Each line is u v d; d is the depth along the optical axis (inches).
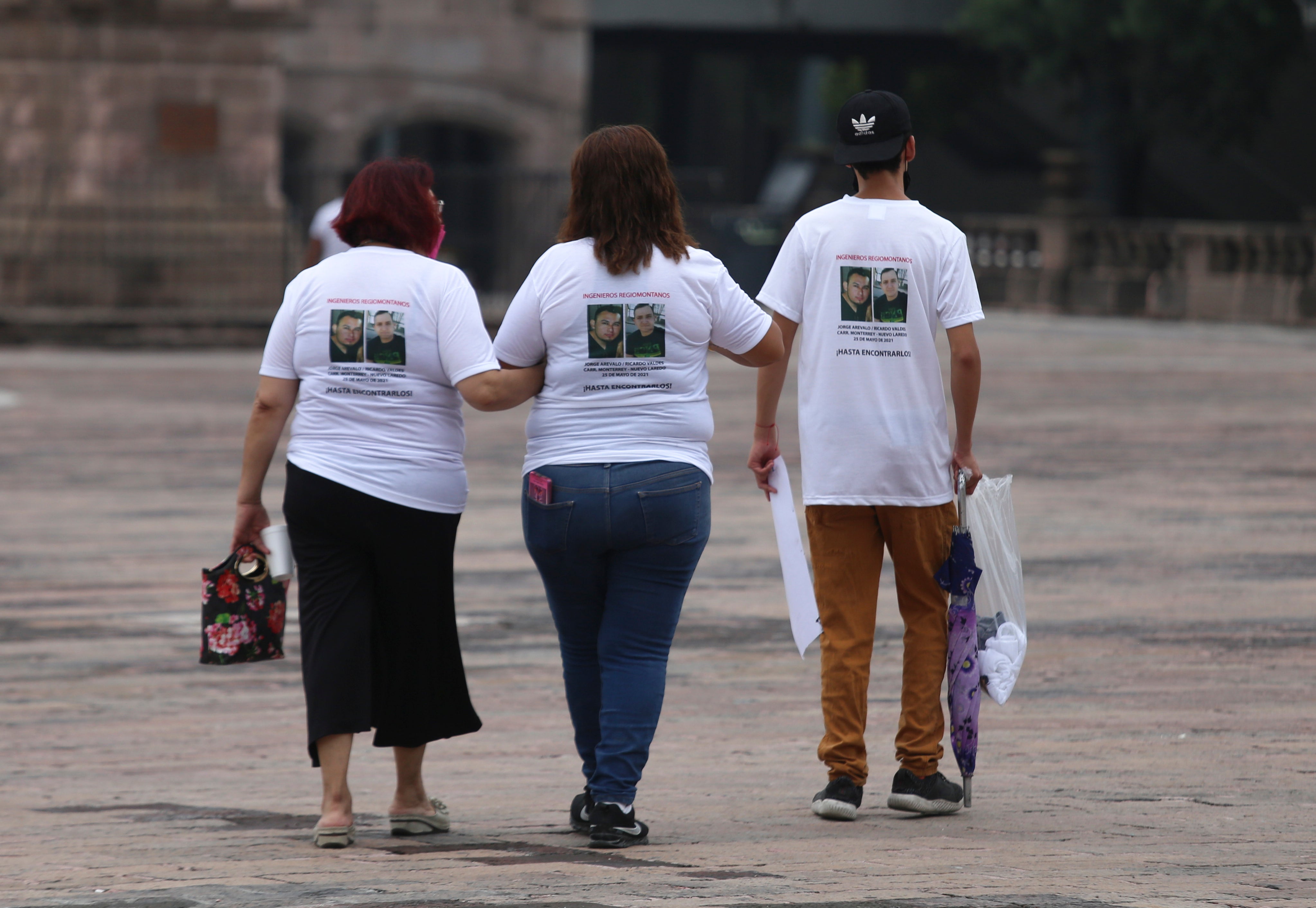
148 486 1409.9
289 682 816.9
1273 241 3339.1
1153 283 3587.6
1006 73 4571.9
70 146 2723.9
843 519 553.3
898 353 546.3
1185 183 5118.1
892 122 547.8
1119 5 3937.0
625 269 506.3
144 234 2748.5
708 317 516.1
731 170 6643.7
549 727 716.0
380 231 523.2
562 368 511.2
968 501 560.7
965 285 545.6
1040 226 3767.2
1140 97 4207.7
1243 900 416.8
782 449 1624.0
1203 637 873.5
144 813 569.3
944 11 4704.7
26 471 1472.7
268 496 1359.5
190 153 2765.7
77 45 2704.2
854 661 551.5
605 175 509.7
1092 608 949.2
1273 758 627.2
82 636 911.0
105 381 2167.8
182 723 733.3
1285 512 1284.4
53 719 737.0
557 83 4170.8
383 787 641.0
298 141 4097.0
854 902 413.4
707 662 836.6
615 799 504.4
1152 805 552.4
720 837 516.1
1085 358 2588.6
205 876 454.0
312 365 516.7
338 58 4040.4
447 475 519.5
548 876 450.9
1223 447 1637.6
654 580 514.0
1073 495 1363.2
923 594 561.3
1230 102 4060.0
